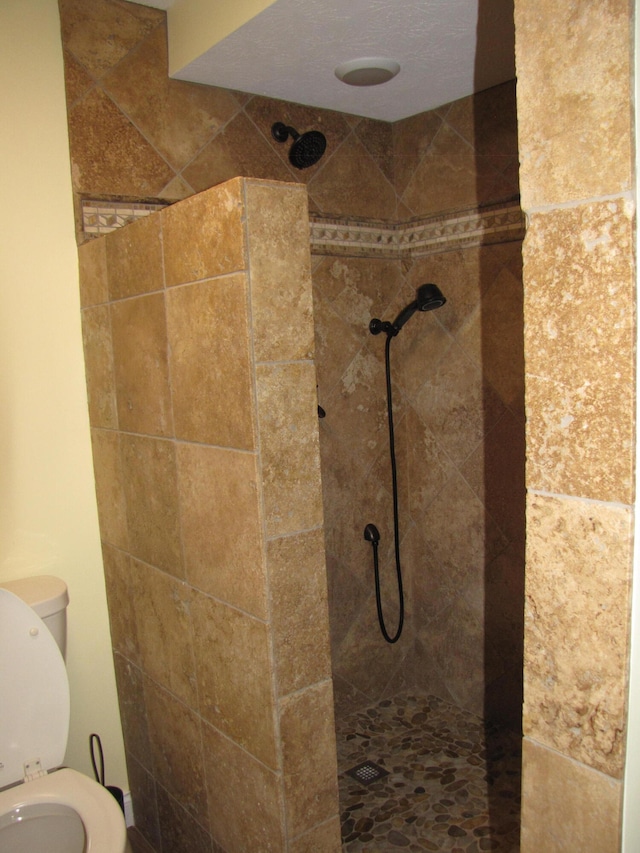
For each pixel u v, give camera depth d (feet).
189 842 5.44
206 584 4.62
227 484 4.23
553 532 2.35
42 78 5.55
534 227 2.28
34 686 5.09
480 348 7.14
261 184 3.82
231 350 4.00
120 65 5.82
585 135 2.09
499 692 7.50
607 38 1.99
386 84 6.45
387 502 8.10
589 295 2.15
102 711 6.41
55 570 6.06
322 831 4.40
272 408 3.96
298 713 4.20
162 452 4.96
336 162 7.29
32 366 5.80
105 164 5.83
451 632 7.94
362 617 7.95
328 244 7.27
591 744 2.31
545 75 2.18
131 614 5.87
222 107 6.41
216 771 4.85
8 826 4.62
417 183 7.59
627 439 2.10
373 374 7.82
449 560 7.83
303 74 6.08
